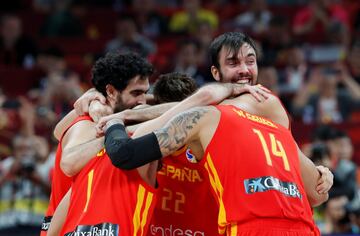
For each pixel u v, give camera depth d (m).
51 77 18.78
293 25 24.91
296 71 21.34
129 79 8.84
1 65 21.84
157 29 24.16
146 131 8.27
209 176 8.23
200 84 19.77
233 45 8.71
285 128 8.58
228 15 25.09
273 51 21.81
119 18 23.94
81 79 20.72
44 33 23.78
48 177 15.34
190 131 8.11
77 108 9.12
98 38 23.17
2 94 18.81
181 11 25.16
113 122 8.35
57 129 9.40
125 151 7.96
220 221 8.04
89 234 8.12
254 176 7.98
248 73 8.75
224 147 8.10
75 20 24.02
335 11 24.88
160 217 8.83
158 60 21.84
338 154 15.84
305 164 8.70
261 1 24.39
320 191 8.90
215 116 8.22
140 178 8.30
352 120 19.53
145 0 24.53
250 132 8.20
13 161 15.59
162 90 9.23
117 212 8.17
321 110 19.44
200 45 20.88
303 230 8.02
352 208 14.47
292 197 8.06
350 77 21.64
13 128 17.09
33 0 25.98
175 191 8.84
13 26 22.12
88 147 8.53
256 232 7.80
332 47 23.22
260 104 8.59
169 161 8.83
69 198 8.62
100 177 8.36
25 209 14.88
